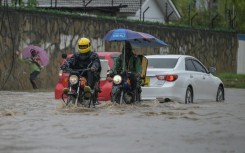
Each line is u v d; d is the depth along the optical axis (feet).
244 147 63.77
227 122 87.97
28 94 160.35
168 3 336.49
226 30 310.65
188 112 104.83
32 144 65.10
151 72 129.29
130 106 114.52
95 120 88.99
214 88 145.79
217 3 388.98
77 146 63.77
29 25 194.90
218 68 303.27
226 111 108.17
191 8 385.29
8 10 187.32
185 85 131.64
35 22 197.16
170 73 128.88
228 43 311.88
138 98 120.37
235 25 342.64
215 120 90.84
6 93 165.48
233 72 317.42
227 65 311.47
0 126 80.64
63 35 208.54
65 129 77.82
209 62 295.69
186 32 277.23
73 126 81.10
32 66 191.42
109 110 106.32
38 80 198.39
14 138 69.51
